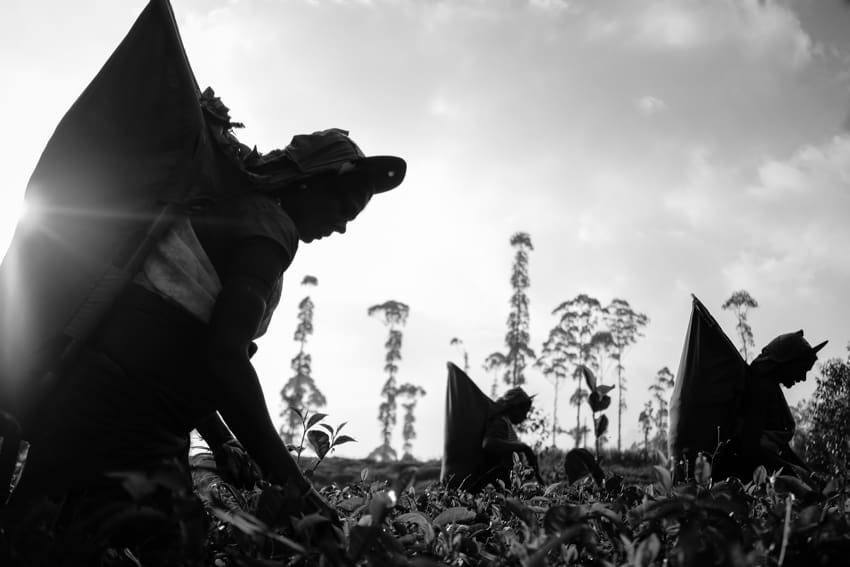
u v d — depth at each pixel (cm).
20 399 200
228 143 231
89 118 212
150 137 212
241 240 218
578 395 3475
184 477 145
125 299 204
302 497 167
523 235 4856
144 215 207
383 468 1859
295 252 231
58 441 196
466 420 980
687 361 688
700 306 689
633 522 163
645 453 2045
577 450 372
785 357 677
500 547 180
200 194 215
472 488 943
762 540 151
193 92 214
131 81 212
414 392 5147
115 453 198
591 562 156
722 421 659
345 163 241
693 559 133
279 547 171
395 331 5222
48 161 213
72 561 146
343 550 139
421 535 190
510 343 4738
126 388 200
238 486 243
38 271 208
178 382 207
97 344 201
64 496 192
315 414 213
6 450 194
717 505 167
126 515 144
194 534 146
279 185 233
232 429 204
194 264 211
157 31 209
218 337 204
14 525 155
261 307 213
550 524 158
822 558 147
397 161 248
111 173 212
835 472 224
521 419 1020
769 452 647
